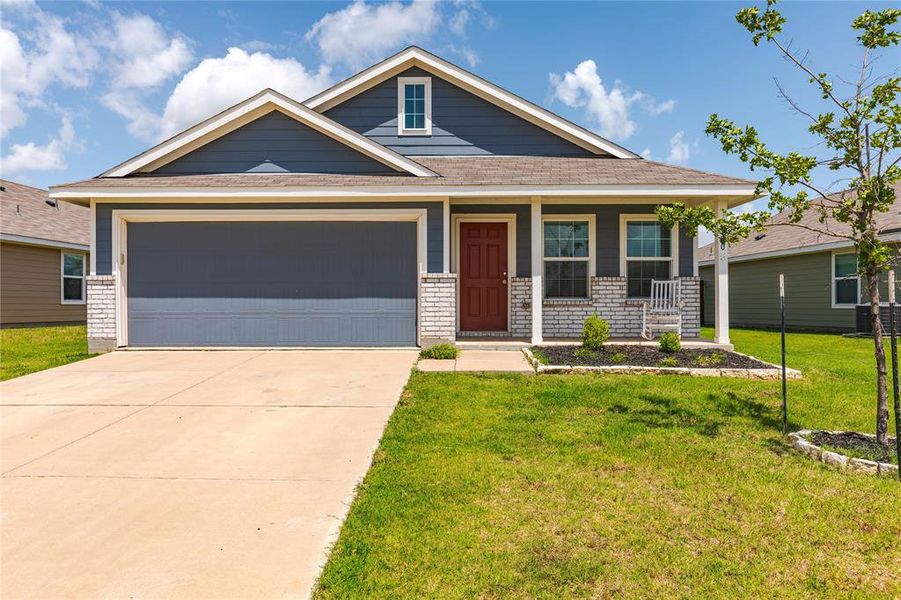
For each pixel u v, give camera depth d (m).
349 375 6.73
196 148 9.32
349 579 2.35
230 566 2.46
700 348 8.52
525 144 10.84
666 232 10.14
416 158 10.71
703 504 3.05
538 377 6.59
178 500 3.17
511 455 3.86
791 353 9.17
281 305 8.93
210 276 8.91
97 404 5.38
